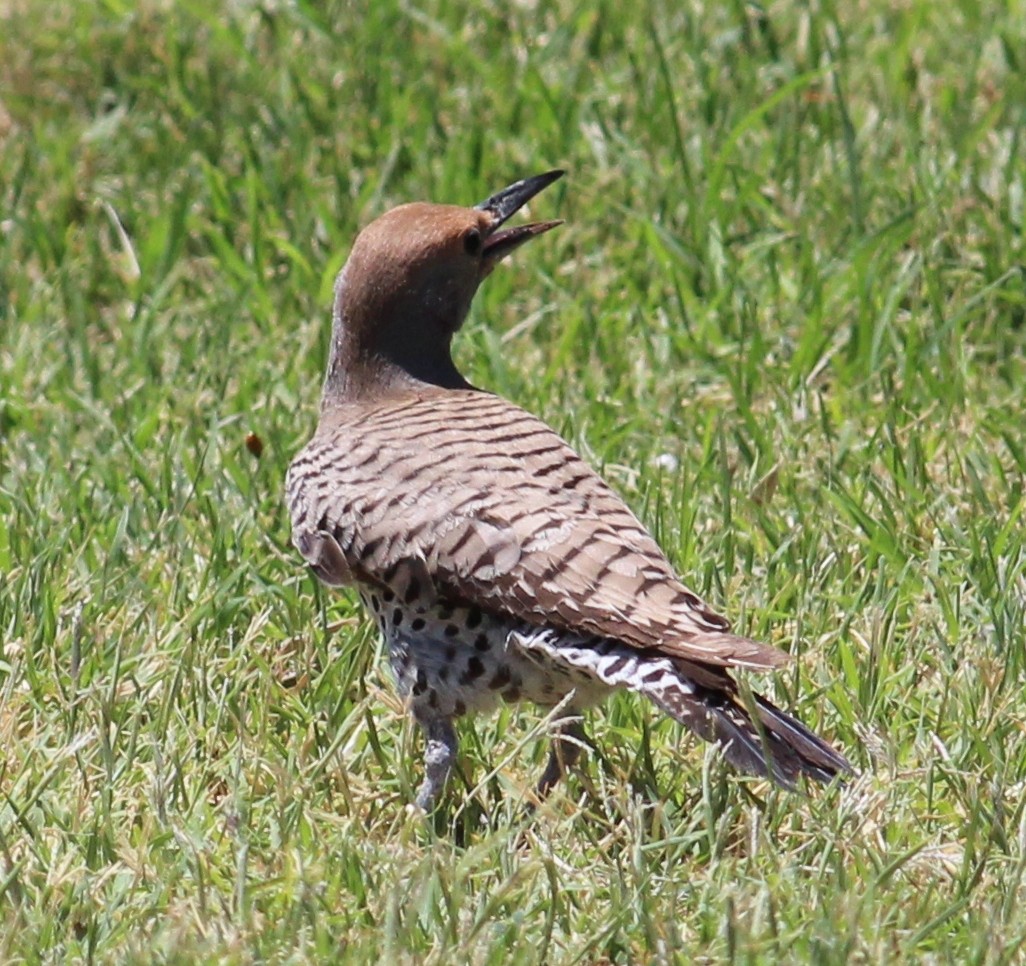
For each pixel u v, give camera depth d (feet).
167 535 42.96
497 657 33.86
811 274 52.01
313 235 57.26
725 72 63.21
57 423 48.29
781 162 57.62
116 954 29.71
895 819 33.35
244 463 45.19
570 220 56.70
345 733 34.68
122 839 32.50
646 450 46.34
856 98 61.98
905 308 52.54
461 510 33.60
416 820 33.17
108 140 62.34
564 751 35.29
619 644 32.22
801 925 29.99
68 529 42.11
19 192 58.90
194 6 64.23
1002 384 49.62
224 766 35.42
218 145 61.77
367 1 68.44
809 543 41.32
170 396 49.44
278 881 31.32
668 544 41.50
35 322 54.08
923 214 54.34
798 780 33.22
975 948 28.81
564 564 32.68
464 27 67.46
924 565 40.68
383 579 34.32
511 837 32.68
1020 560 40.57
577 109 61.05
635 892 30.76
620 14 66.23
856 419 47.19
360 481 34.81
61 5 69.82
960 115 59.36
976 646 38.11
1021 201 55.26
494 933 30.25
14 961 29.81
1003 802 33.30
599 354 50.88
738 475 45.14
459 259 38.60
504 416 35.94
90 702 36.55
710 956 29.71
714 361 50.52
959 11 67.05
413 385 38.32
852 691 37.14
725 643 31.12
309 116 61.77
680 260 53.52
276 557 41.65
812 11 63.87
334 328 38.81
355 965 29.01
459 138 59.57
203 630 39.19
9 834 33.37
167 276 55.57
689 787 35.50
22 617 39.50
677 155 58.34
